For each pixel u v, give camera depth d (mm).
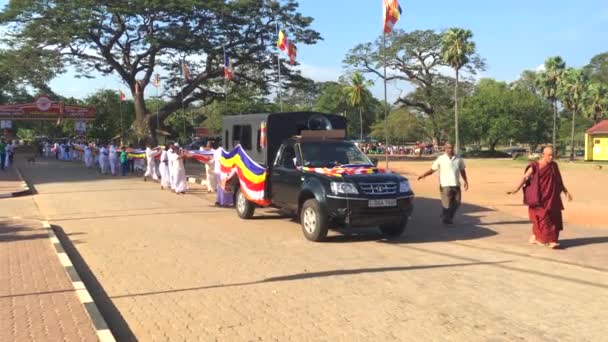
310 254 8430
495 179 25562
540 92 65875
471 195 17781
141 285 6660
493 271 7250
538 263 7730
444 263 7762
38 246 8766
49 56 42344
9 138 54250
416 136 85125
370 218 9102
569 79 59750
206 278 6941
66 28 39969
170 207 14617
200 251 8664
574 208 14500
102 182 23406
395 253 8516
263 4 45031
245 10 44125
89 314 5176
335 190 9055
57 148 49438
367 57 66562
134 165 30547
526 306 5691
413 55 64438
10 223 11273
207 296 6141
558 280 6754
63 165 38250
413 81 65625
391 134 81688
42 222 11383
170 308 5730
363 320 5258
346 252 8594
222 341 4758
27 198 17234
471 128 64375
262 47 46562
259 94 53156
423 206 14727
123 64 48812
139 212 13594
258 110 60875
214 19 44844
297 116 11633
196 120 74562
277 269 7395
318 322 5215
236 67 48438
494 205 14953
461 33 53531
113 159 28859
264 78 49375
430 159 55000
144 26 44031
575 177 27906
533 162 9133
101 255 8406
